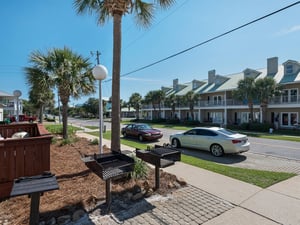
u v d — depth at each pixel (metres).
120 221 3.33
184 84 46.09
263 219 3.46
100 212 3.58
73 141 10.98
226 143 9.03
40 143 4.51
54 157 7.51
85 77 11.60
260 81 22.91
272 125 22.28
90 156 4.19
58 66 10.70
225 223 3.33
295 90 23.95
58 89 11.21
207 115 35.34
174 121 37.94
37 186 2.71
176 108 40.19
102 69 5.80
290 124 24.38
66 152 8.41
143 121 46.59
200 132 10.35
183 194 4.43
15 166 4.28
